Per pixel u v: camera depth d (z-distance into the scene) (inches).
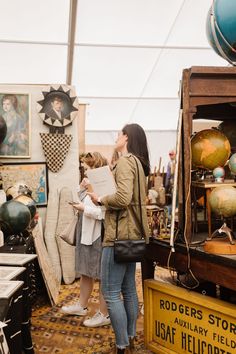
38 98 195.6
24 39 196.4
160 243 104.7
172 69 241.3
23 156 192.2
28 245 119.3
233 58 95.0
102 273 95.3
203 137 97.8
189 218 97.0
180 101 100.0
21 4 166.2
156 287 105.5
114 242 91.3
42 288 163.8
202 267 92.1
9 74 238.1
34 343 115.7
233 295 115.8
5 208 114.9
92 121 328.2
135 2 170.9
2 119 152.7
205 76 95.4
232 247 87.7
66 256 185.6
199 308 94.1
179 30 196.2
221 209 89.1
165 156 356.5
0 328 61.1
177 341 100.5
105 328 127.0
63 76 244.1
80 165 213.9
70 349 111.9
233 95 96.0
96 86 260.5
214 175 97.1
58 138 195.2
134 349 107.3
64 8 171.2
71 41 200.2
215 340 90.3
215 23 89.6
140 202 94.3
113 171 96.7
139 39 203.3
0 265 91.5
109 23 185.6
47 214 190.2
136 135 97.7
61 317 137.7
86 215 124.8
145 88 266.2
